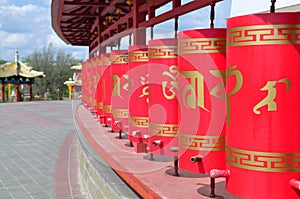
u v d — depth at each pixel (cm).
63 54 4784
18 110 2431
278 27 215
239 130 231
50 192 639
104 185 455
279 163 220
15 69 3784
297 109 219
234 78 232
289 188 220
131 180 358
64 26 1197
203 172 285
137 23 568
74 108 882
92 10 961
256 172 225
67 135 1289
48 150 1016
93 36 1107
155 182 340
